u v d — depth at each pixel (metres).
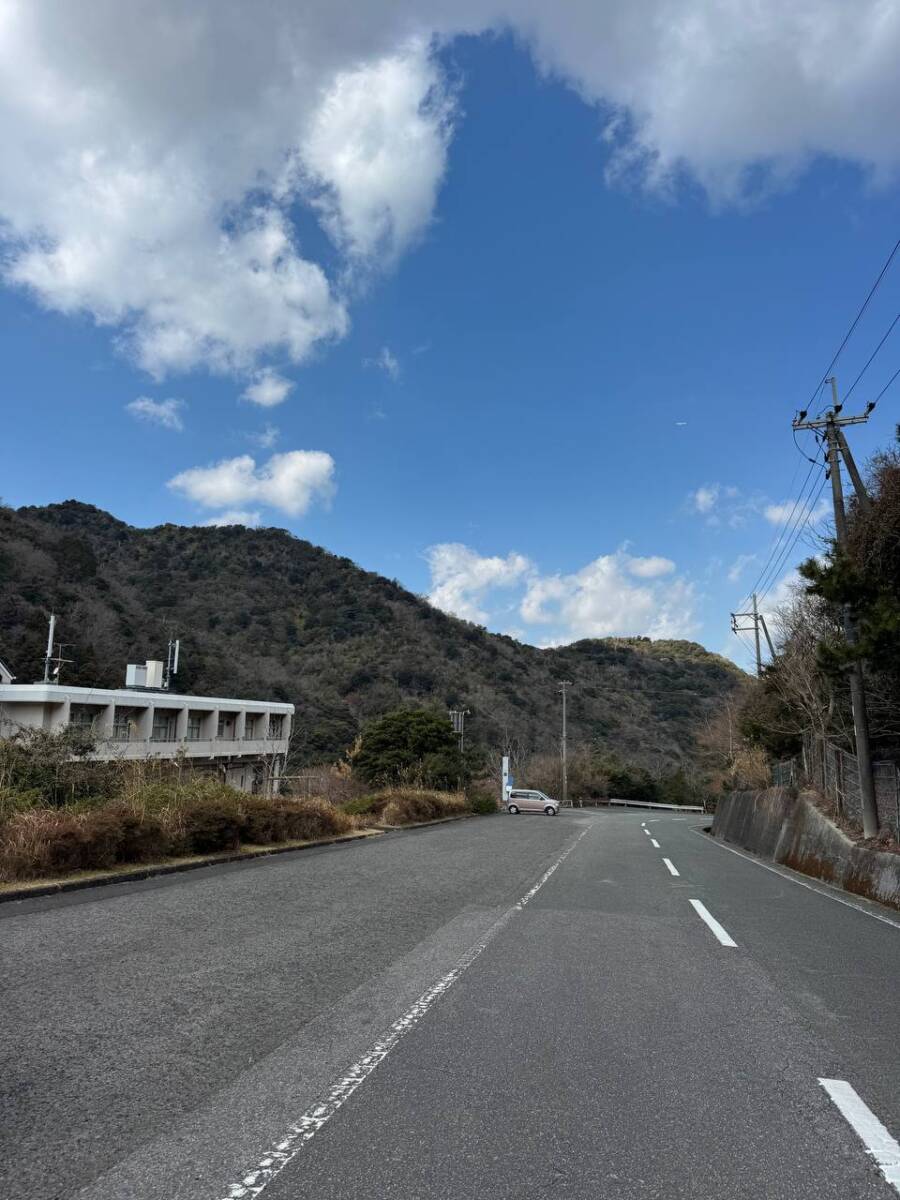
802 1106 3.95
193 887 10.80
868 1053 4.80
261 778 34.81
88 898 9.60
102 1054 4.45
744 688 46.56
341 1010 5.39
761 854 23.34
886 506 14.21
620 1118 3.75
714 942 8.23
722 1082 4.25
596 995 5.96
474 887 11.98
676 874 15.04
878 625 12.74
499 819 36.22
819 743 22.44
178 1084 4.05
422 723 43.41
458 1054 4.57
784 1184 3.17
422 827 27.64
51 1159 3.25
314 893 10.73
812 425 17.19
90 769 14.59
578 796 71.56
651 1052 4.71
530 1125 3.64
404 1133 3.53
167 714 40.34
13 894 9.30
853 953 7.93
